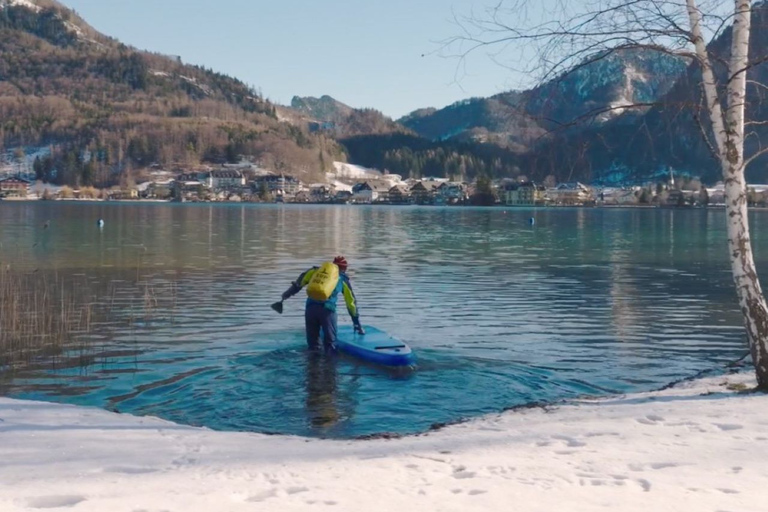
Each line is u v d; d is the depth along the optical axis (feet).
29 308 53.26
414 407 28.91
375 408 28.71
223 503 14.90
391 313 53.57
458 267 88.48
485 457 18.65
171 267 84.17
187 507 14.64
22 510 14.48
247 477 16.85
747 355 37.91
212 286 67.26
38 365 36.17
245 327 46.55
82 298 58.70
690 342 43.09
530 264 93.09
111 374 34.32
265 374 33.94
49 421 23.31
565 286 69.92
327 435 25.29
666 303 58.70
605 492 15.72
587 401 27.35
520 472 17.25
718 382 29.60
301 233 160.66
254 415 27.68
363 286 69.41
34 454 19.12
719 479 16.65
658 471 17.30
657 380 34.06
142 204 473.26
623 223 231.71
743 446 19.33
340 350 38.22
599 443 19.97
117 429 22.38
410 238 146.92
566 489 15.93
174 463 18.29
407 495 15.48
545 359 38.24
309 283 39.09
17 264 84.43
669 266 91.35
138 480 16.65
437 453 19.24
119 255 98.27
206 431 22.61
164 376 33.81
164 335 43.91
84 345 40.96
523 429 22.18
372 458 18.71
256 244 124.06
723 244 133.18
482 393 31.22
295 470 17.48
